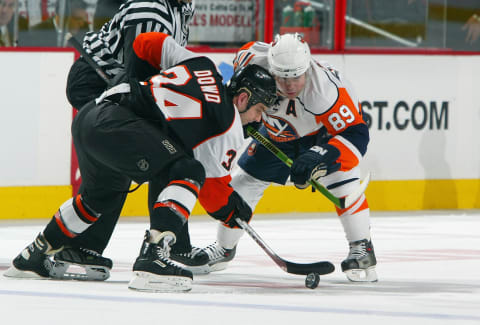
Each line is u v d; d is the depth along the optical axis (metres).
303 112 11.27
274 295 9.77
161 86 9.51
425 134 21.20
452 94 21.41
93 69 11.86
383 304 9.32
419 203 21.17
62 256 10.62
